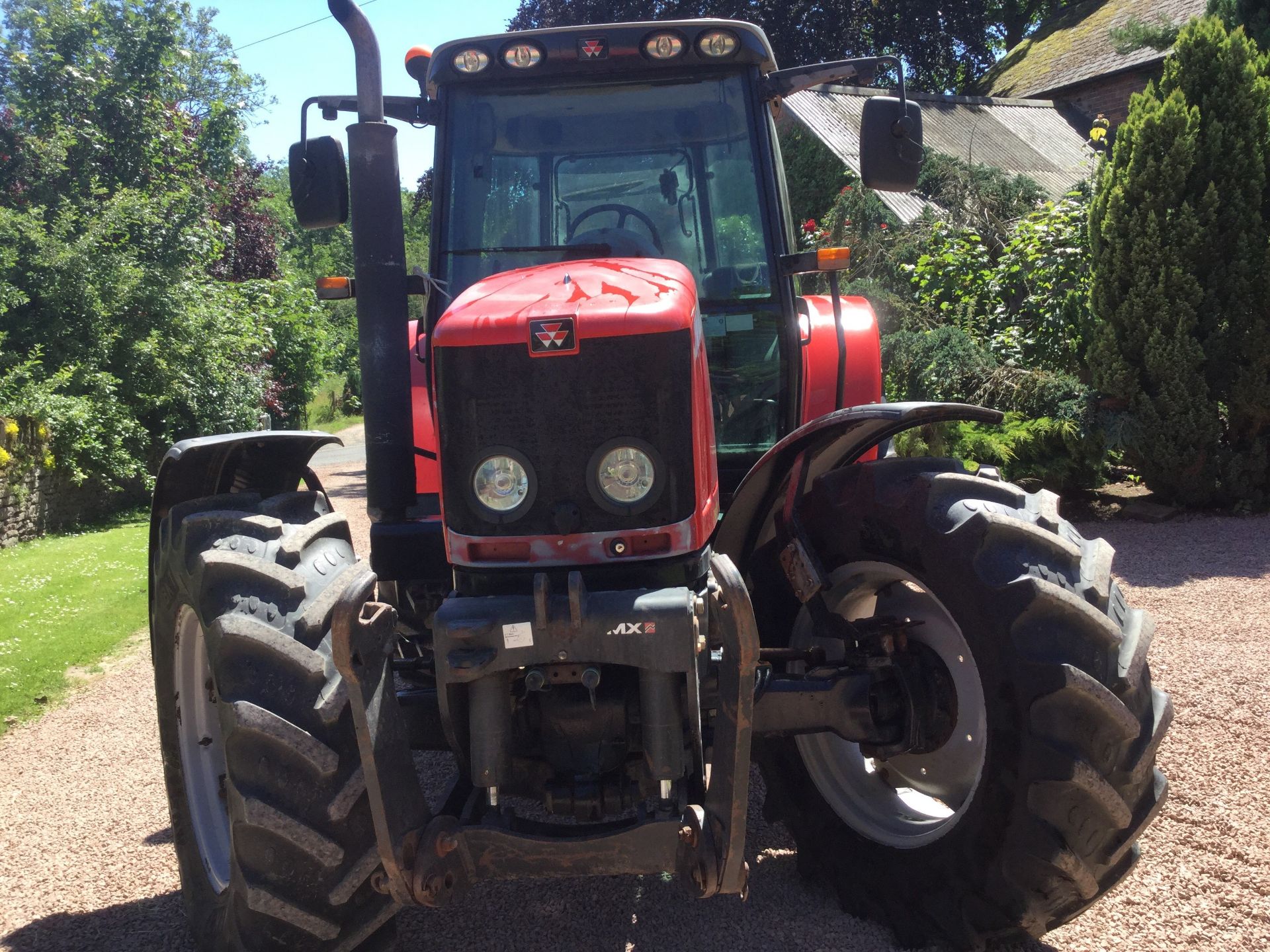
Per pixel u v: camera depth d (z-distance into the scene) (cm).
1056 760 247
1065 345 905
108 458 1359
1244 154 774
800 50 2398
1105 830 255
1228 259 788
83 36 1734
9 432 1146
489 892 326
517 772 261
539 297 263
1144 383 819
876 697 288
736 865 228
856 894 301
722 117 376
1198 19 793
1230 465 812
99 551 1054
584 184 377
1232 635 530
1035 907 263
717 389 376
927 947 285
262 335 1923
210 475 320
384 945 279
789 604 331
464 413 253
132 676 609
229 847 312
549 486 253
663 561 255
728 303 374
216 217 2097
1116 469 942
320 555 277
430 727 272
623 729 255
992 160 1748
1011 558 261
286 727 241
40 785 447
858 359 440
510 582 256
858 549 297
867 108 346
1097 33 2156
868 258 1136
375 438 321
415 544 323
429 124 385
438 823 239
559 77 376
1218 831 336
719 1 2281
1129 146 809
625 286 267
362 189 314
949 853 273
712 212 376
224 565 263
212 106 2164
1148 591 624
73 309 1411
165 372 1509
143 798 428
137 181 1764
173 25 1822
